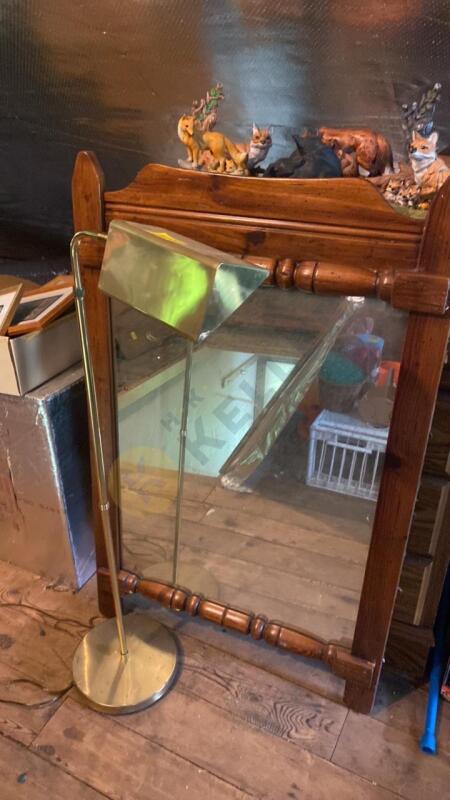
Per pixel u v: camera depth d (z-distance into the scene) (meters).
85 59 1.18
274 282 0.77
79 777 0.90
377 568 0.86
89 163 0.79
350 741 0.96
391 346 0.76
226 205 0.76
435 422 0.85
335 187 0.70
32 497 1.16
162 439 1.05
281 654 1.11
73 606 1.21
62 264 1.46
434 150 0.78
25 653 1.10
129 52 1.14
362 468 0.88
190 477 1.08
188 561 1.13
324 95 1.07
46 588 1.25
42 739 0.96
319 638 0.99
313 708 1.02
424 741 0.95
